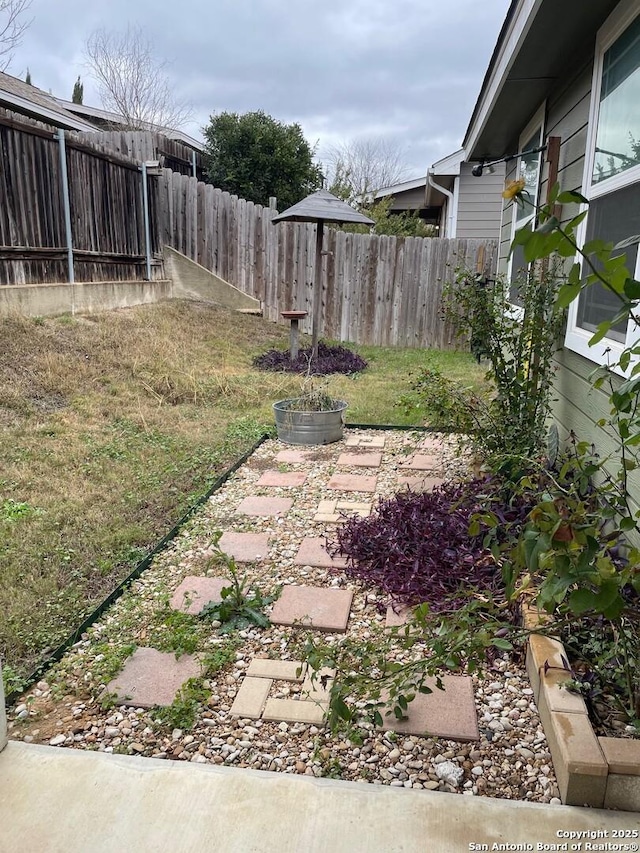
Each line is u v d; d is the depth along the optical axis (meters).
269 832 1.50
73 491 3.69
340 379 7.28
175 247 10.21
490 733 1.88
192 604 2.64
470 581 2.62
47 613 2.52
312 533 3.37
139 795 1.62
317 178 16.14
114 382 5.79
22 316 6.21
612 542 1.63
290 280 10.07
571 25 3.29
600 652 1.95
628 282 1.26
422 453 4.77
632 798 1.55
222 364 7.30
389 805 1.58
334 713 1.64
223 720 1.96
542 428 3.53
